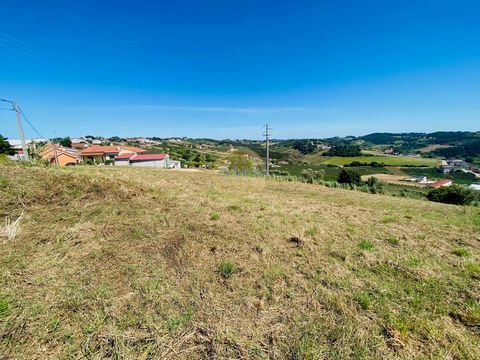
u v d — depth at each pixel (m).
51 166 12.10
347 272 3.00
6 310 2.01
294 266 3.10
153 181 9.60
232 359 1.75
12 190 4.69
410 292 2.61
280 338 1.95
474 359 1.82
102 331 1.90
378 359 1.79
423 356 1.83
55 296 2.22
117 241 3.42
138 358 1.70
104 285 2.44
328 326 2.09
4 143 28.41
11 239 3.18
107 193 5.46
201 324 2.04
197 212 5.11
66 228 3.61
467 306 2.38
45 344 1.77
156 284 2.52
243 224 4.62
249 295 2.46
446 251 3.84
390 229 4.93
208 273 2.81
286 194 10.78
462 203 16.06
